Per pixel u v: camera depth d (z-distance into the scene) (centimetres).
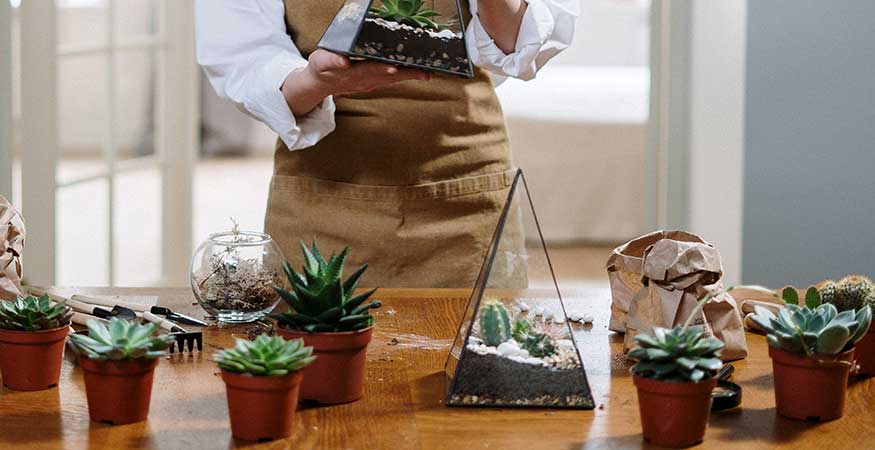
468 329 133
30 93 344
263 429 119
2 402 130
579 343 156
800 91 331
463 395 131
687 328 126
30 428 122
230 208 654
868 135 328
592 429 125
